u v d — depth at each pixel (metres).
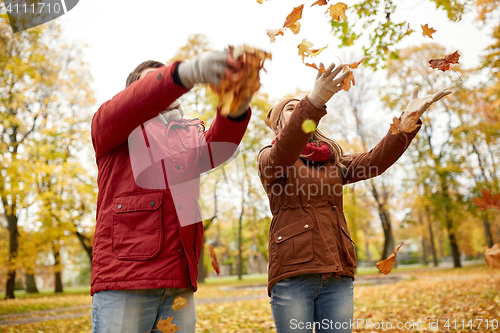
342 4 1.96
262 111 13.84
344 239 1.98
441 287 9.39
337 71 1.60
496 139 16.16
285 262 1.90
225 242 43.94
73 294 18.23
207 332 4.89
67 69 14.08
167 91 1.18
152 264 1.44
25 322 7.15
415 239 44.41
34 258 15.26
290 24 1.50
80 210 13.81
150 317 1.53
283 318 1.91
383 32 3.70
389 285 12.68
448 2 3.22
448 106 17.58
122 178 1.52
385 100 18.52
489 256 1.68
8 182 10.42
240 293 13.47
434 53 17.98
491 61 5.88
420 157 20.56
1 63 8.31
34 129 13.67
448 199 20.06
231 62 1.10
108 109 1.37
